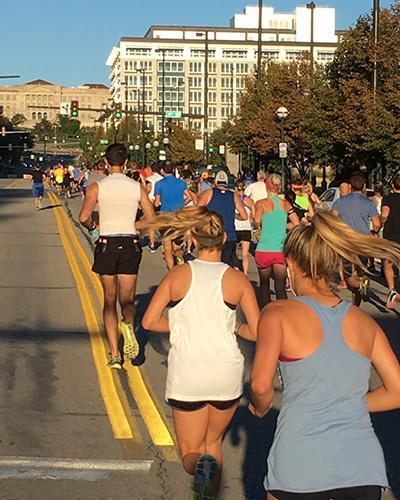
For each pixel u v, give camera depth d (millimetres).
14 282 14477
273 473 3281
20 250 19531
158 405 7293
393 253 3438
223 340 4727
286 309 3406
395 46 34438
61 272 15789
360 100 34125
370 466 3215
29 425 6676
